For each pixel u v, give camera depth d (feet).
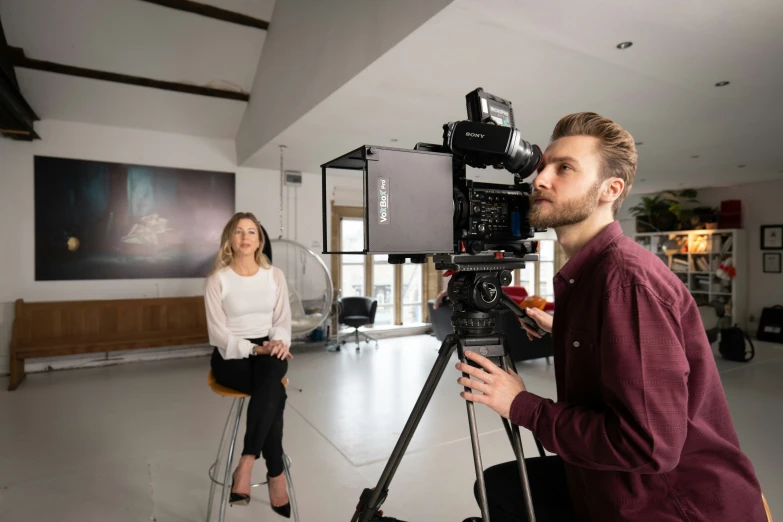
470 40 7.61
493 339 3.34
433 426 10.17
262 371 5.85
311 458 8.61
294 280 19.63
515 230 3.53
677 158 16.44
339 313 19.21
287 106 12.95
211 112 17.15
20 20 12.84
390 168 2.92
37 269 15.58
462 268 3.26
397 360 17.06
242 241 6.51
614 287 2.47
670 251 24.04
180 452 9.02
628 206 27.20
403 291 23.34
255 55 15.51
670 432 2.24
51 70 14.21
